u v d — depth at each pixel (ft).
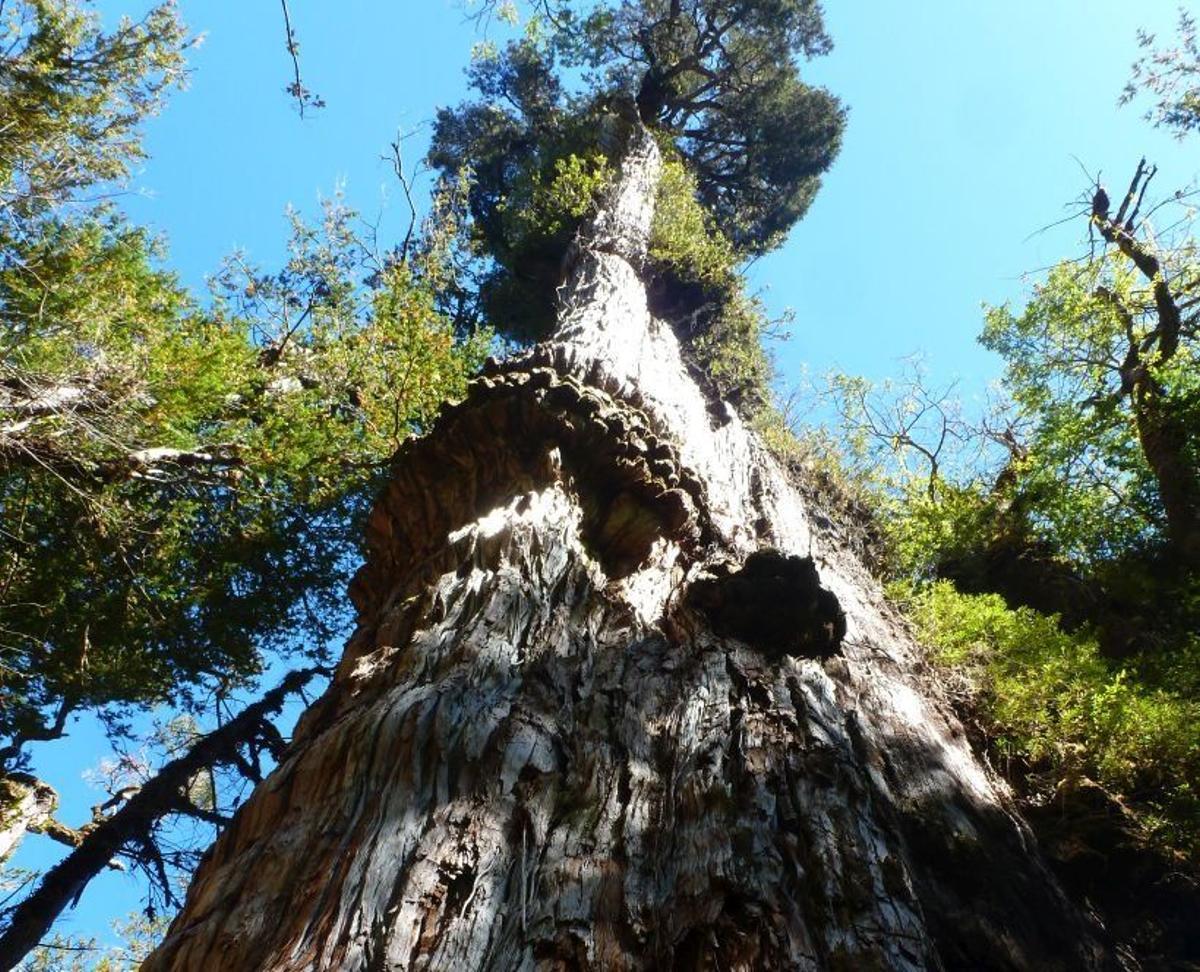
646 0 80.07
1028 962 16.29
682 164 73.67
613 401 21.68
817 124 83.35
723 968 10.66
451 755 12.40
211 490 37.55
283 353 40.96
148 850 36.11
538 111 82.53
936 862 17.44
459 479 20.57
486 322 67.10
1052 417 47.55
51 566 34.86
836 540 32.50
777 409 51.16
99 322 31.83
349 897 10.21
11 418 28.50
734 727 15.14
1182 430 42.78
